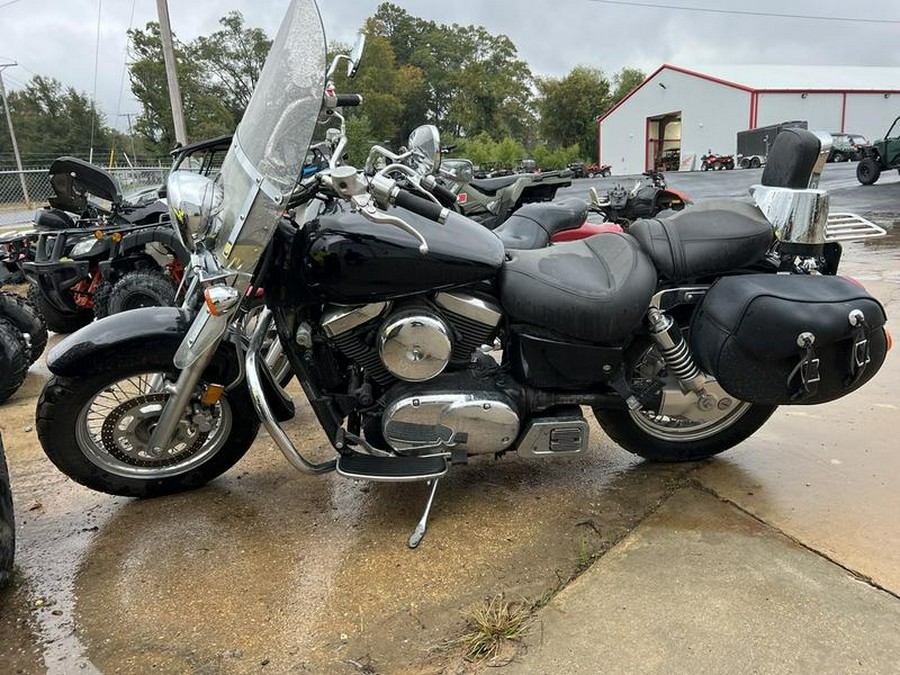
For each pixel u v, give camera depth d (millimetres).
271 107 2238
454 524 2629
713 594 2170
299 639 2035
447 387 2461
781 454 3115
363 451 2699
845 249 8891
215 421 2867
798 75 42406
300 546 2512
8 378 4156
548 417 2594
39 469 3211
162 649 2010
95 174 6152
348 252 2219
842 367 2375
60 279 6008
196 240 2264
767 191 2580
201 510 2779
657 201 6438
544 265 2510
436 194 2324
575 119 56875
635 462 3115
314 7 2078
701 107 41031
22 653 2004
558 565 2359
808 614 2066
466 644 1988
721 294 2436
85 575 2367
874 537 2443
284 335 2475
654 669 1874
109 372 2588
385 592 2240
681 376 2664
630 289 2418
